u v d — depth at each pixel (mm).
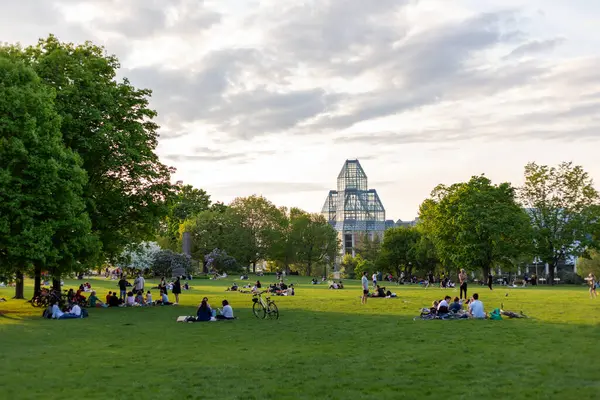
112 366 19453
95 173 48719
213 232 147500
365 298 49031
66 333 28891
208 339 26109
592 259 117562
